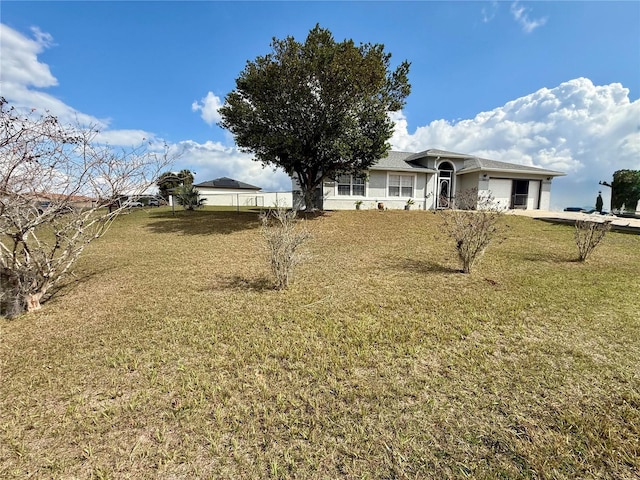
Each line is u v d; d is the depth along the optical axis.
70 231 5.18
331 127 12.80
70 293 5.14
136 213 17.09
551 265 6.82
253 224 13.16
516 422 2.07
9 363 2.96
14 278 4.23
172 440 1.96
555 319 3.82
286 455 1.82
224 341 3.35
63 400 2.39
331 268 6.63
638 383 2.50
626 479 1.64
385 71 12.35
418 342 3.25
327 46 11.81
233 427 2.06
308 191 15.37
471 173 20.41
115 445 1.92
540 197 21.38
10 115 3.48
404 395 2.38
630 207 23.27
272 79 12.07
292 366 2.81
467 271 6.17
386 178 18.88
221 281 5.76
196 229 12.26
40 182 3.94
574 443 1.88
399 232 11.38
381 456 1.81
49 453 1.86
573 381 2.53
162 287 5.41
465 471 1.69
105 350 3.19
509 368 2.73
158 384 2.57
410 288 5.19
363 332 3.51
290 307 4.38
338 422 2.09
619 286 5.22
